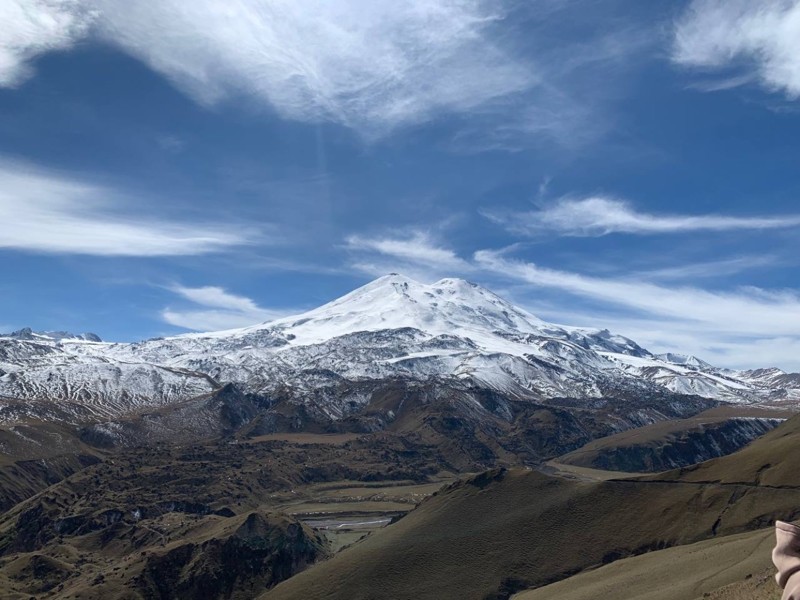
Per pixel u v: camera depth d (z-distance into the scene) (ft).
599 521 497.87
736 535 428.97
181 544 655.76
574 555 472.03
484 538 499.51
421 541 508.94
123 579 609.83
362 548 523.29
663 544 461.37
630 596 343.05
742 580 271.69
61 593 602.85
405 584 469.16
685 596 298.97
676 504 491.72
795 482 476.54
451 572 473.26
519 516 518.37
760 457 515.50
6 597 595.06
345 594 467.52
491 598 444.14
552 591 417.28
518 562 473.26
